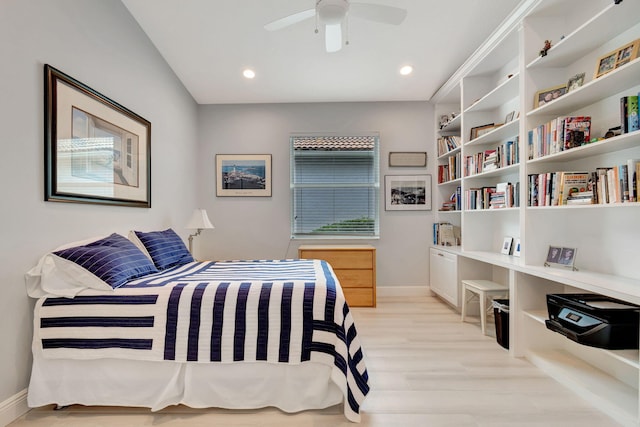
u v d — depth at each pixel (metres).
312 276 1.97
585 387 1.72
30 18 1.65
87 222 2.07
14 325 1.57
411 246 4.03
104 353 1.58
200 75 3.42
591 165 2.00
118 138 2.37
